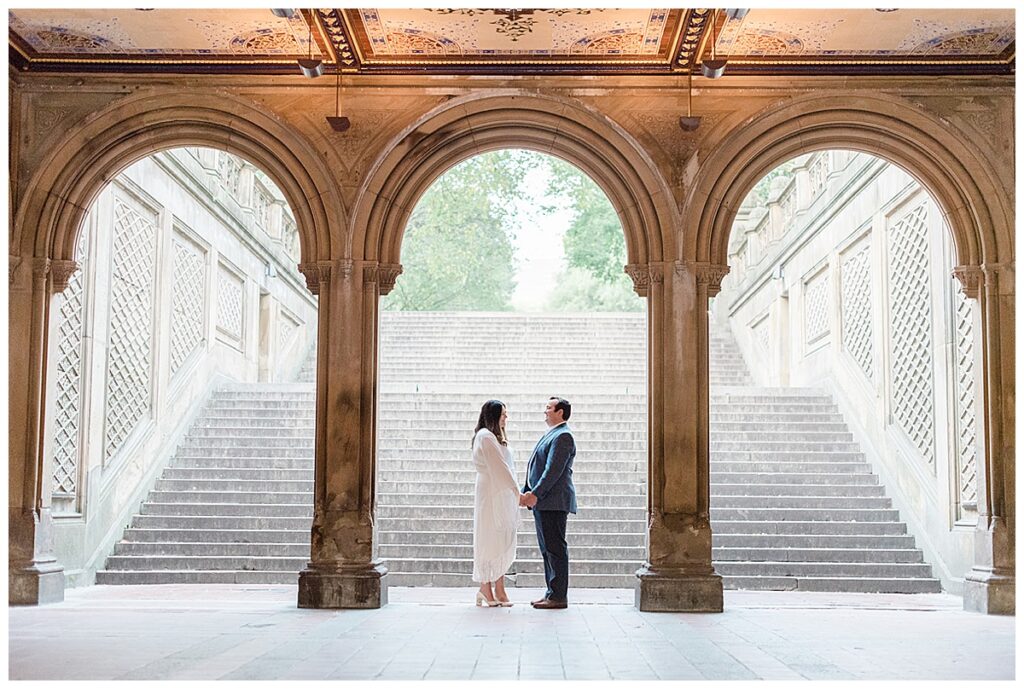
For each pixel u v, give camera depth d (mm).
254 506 13312
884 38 9422
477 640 7215
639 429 15484
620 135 9992
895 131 10008
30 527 9875
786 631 7938
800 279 18469
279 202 20953
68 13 9008
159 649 6711
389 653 6539
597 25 9125
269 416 16109
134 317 13648
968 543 11094
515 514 9750
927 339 12680
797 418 16078
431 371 20406
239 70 10062
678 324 9797
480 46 9672
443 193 35344
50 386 10195
